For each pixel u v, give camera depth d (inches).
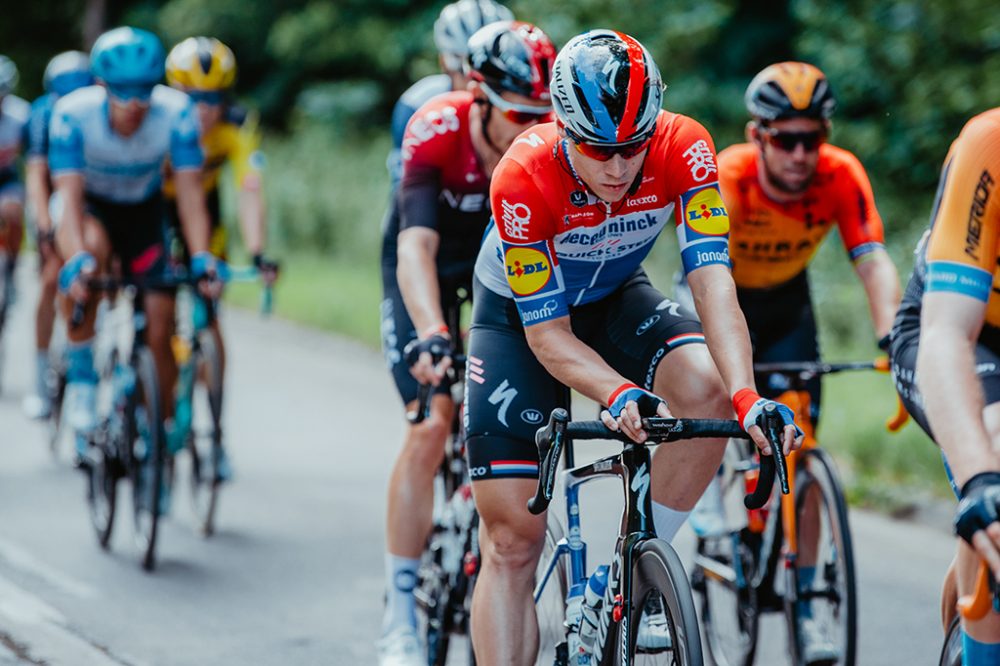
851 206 527.5
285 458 887.1
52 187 906.1
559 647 393.7
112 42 668.7
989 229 286.4
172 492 734.5
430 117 472.1
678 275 552.7
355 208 2021.4
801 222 531.5
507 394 385.7
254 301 1598.2
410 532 467.5
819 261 1256.2
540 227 362.9
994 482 257.0
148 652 523.8
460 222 495.5
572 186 362.3
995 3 1396.4
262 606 589.6
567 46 344.2
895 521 743.1
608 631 363.9
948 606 334.3
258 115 2716.5
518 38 437.1
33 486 808.3
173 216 811.4
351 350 1334.9
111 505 672.4
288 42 2529.5
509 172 362.3
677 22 1664.6
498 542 387.2
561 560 407.8
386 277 509.7
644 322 395.2
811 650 472.1
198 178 709.9
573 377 348.5
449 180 479.2
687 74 1798.7
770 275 547.5
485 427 385.7
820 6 1533.0
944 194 291.4
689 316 392.2
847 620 463.8
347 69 2659.9
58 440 882.8
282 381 1165.7
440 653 472.4
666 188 372.2
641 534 353.4
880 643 545.3
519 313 377.7
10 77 1104.2
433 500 472.7
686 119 374.6
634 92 333.7
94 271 657.0
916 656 530.0
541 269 362.6
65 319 729.6
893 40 1443.2
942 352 276.1
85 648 520.1
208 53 792.9
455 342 506.9
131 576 632.4
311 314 1471.5
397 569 469.7
